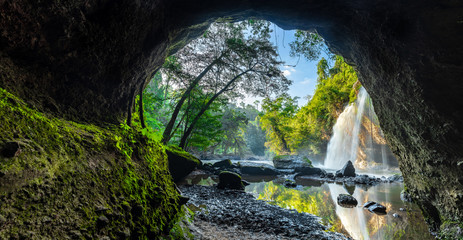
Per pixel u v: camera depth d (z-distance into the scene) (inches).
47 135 78.5
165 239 111.6
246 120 1269.7
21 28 90.4
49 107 102.2
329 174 629.0
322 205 295.0
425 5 136.3
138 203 103.8
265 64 575.2
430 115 154.7
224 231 170.7
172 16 226.5
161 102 691.4
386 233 196.4
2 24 83.4
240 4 228.8
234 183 392.8
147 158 144.3
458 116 136.3
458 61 127.3
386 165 929.5
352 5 190.1
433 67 141.0
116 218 86.4
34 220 58.5
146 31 189.3
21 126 69.3
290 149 1424.7
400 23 154.3
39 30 98.0
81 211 73.8
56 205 67.0
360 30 206.2
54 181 70.1
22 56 95.0
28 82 95.3
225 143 1996.8
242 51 537.6
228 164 747.4
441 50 133.7
